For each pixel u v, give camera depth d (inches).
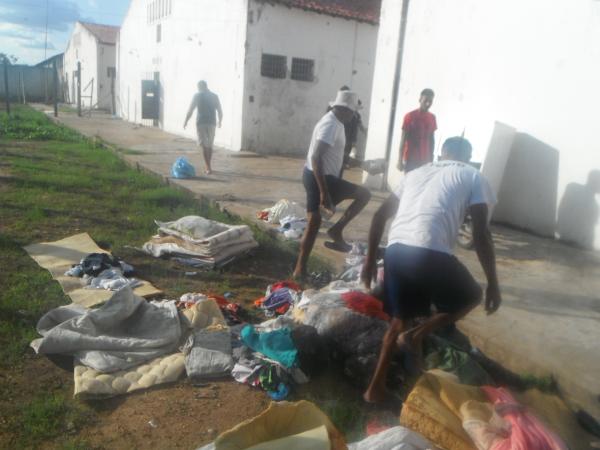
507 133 287.0
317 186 200.2
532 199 292.8
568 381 138.3
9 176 388.2
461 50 322.7
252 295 203.3
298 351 142.7
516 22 290.8
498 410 110.7
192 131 717.9
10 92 1494.8
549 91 278.4
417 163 286.8
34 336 158.6
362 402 138.3
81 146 580.4
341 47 630.5
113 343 150.3
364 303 153.9
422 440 105.7
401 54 363.9
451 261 124.5
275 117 613.0
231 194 352.5
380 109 383.6
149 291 196.1
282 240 256.7
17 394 133.7
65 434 120.5
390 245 129.2
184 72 740.7
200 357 147.9
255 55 584.7
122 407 131.8
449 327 160.4
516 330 166.4
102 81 1298.0
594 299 195.2
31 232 261.9
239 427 98.5
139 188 377.1
